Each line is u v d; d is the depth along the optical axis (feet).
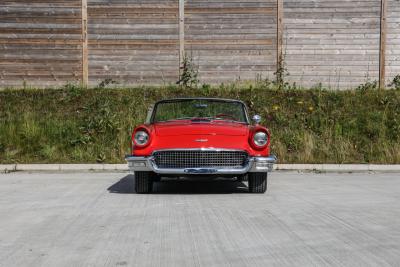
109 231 18.30
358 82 50.34
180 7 50.42
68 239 17.24
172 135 25.79
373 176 35.09
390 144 41.88
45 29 50.34
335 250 15.83
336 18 50.60
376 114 45.68
